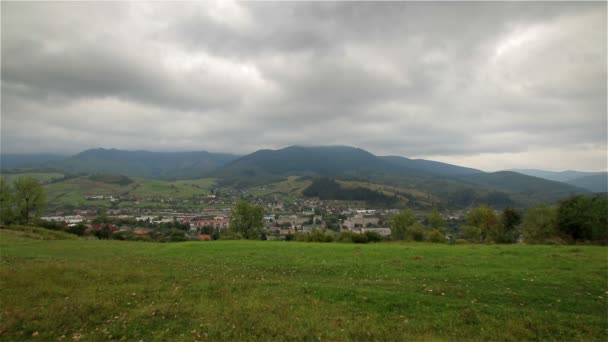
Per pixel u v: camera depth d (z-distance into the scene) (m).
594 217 42.19
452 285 18.45
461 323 13.36
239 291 17.48
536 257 26.11
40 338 12.34
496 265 23.36
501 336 12.39
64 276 19.80
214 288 18.03
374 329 12.78
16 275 19.27
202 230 127.19
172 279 20.19
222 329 12.84
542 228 58.50
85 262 26.00
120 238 82.38
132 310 14.76
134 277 20.41
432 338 12.21
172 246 38.66
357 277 21.19
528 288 17.59
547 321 13.37
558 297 16.16
